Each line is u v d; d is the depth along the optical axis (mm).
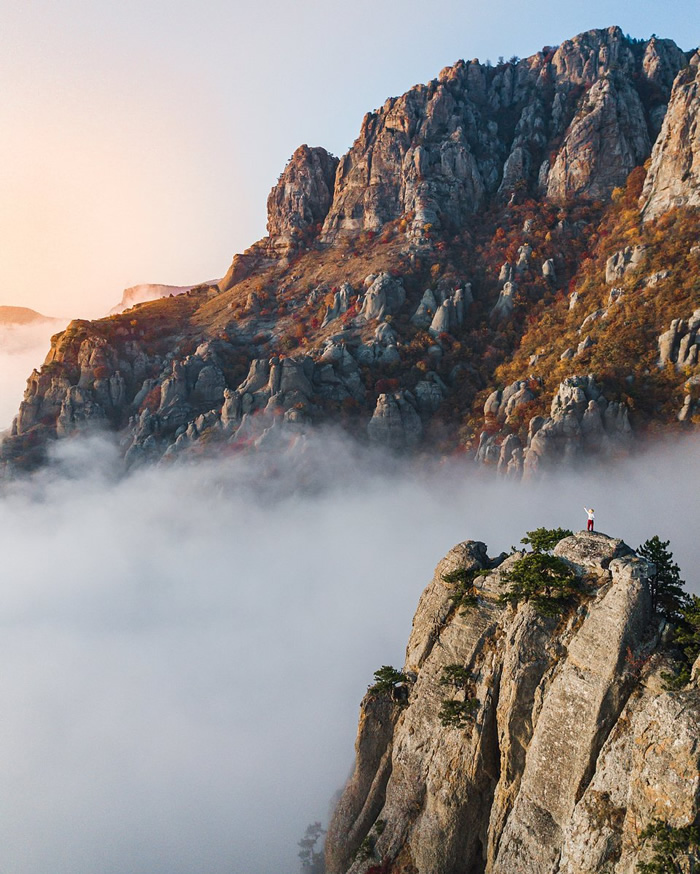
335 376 177875
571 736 30984
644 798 26109
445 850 36281
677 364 131750
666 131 177375
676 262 150375
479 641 39875
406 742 40625
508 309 186375
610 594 32531
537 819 31000
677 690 27594
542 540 40406
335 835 44469
